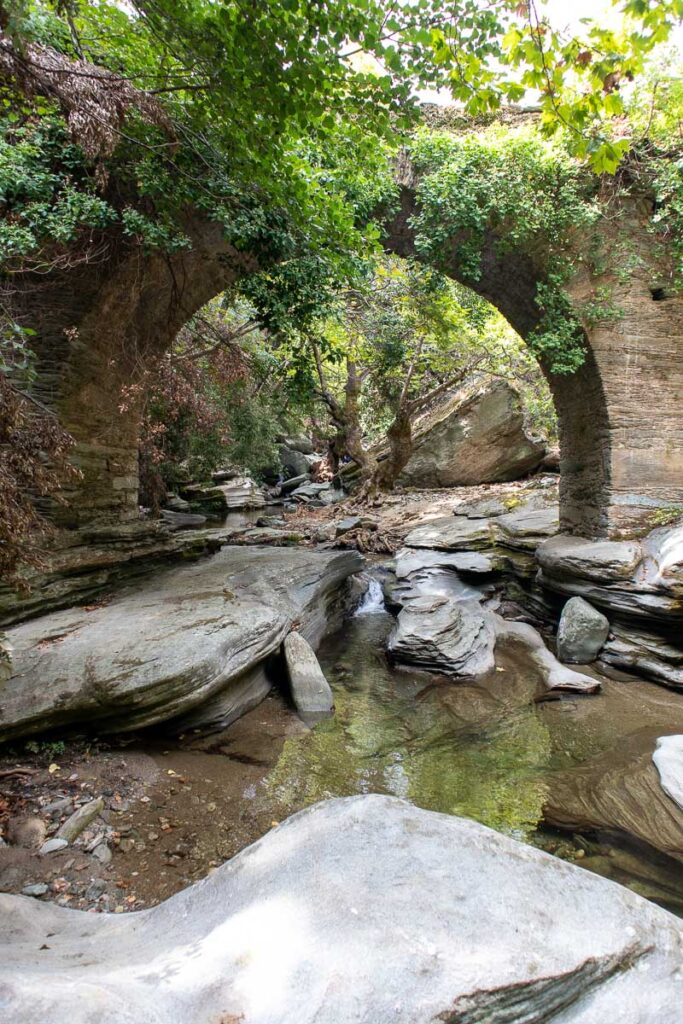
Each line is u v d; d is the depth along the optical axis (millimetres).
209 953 1542
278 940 1517
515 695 6047
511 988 1346
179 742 4809
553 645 7609
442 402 20109
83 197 4617
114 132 3443
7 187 4320
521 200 7008
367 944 1440
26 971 1493
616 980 1462
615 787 4168
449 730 5250
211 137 4434
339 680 6535
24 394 4023
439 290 8445
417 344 15789
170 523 13758
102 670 4555
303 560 9008
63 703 4281
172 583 7410
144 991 1393
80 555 6402
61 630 5344
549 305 7457
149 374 7324
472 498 15125
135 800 3936
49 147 4824
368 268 5723
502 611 8938
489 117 8039
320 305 5484
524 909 1620
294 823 2133
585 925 1595
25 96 3029
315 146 5270
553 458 17250
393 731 5230
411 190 7504
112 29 4199
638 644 6617
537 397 19266
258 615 5992
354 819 2043
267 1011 1282
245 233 4766
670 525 7309
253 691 5699
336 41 2998
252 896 1802
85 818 3621
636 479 7633
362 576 10805
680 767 4258
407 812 2098
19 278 5629
